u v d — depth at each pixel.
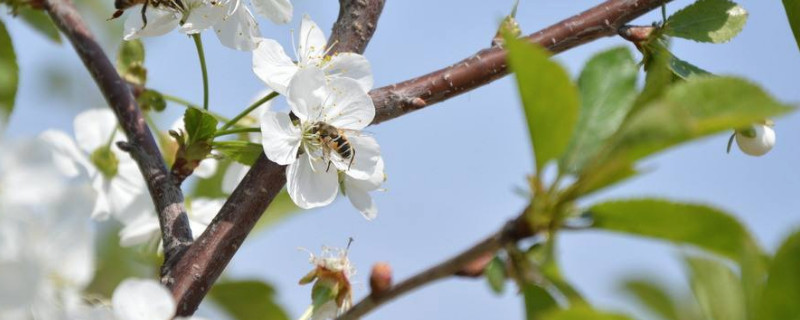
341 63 0.63
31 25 0.68
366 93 0.63
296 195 0.62
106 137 0.68
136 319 0.54
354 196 0.63
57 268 0.53
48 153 0.54
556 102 0.52
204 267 0.60
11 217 0.53
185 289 0.60
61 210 0.54
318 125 0.62
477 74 0.65
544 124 0.52
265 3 0.63
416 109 0.64
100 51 0.62
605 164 0.51
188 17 0.63
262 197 0.61
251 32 0.63
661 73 0.52
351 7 0.65
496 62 0.65
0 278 0.53
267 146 0.62
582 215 0.52
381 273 0.53
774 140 0.66
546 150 0.52
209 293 0.62
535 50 0.51
